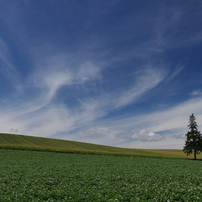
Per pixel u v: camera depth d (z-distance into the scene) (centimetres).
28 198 1608
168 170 3238
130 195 1705
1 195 1645
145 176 2611
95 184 2133
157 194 1700
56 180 2258
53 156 5159
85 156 5550
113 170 3094
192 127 7294
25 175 2500
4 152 5388
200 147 6994
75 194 1711
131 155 6575
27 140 9656
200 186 2005
